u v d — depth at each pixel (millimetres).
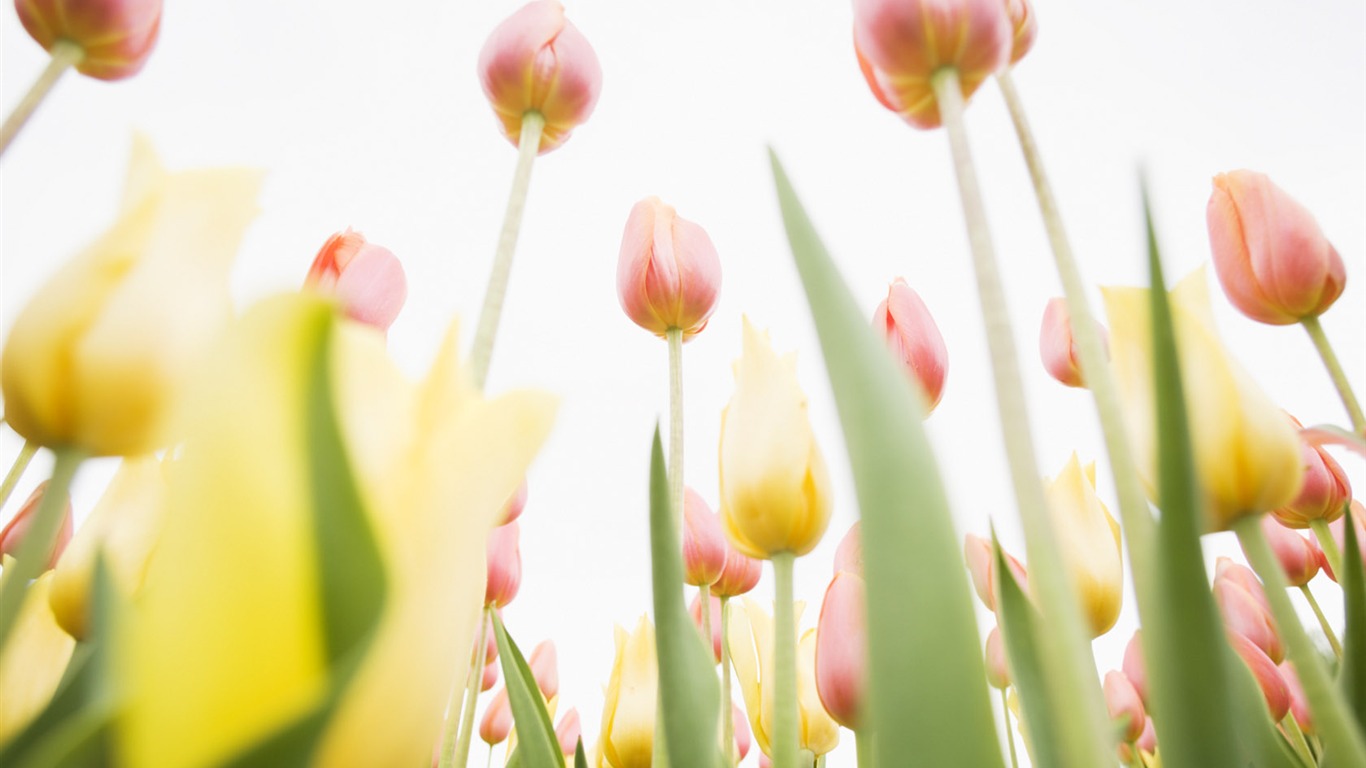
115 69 387
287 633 104
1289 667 558
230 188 227
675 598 302
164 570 102
